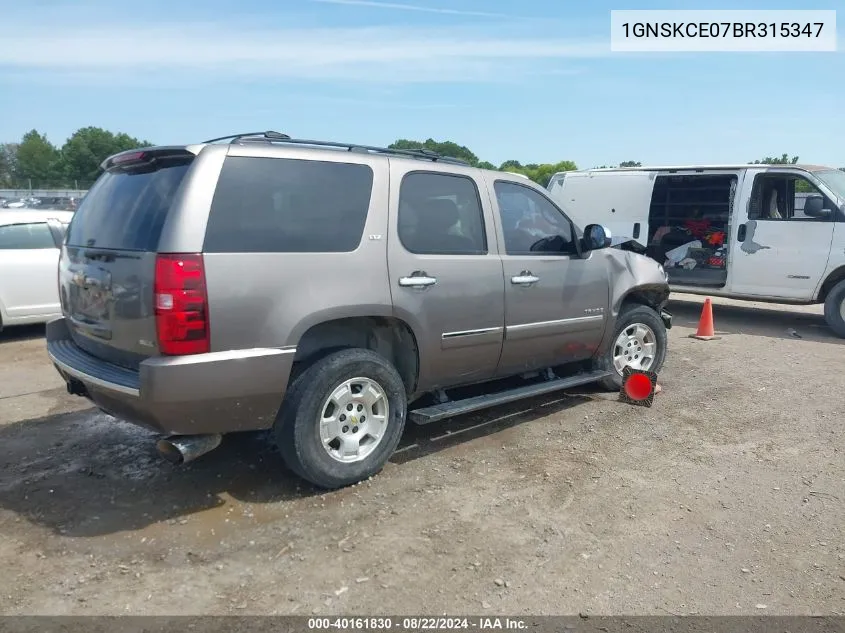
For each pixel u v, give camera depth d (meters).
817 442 5.13
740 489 4.30
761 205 10.01
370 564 3.40
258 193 3.78
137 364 3.72
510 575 3.32
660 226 11.51
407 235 4.38
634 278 6.06
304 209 3.94
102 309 3.86
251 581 3.24
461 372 4.83
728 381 6.85
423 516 3.88
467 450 4.87
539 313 5.18
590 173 12.09
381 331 4.52
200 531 3.69
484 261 4.77
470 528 3.76
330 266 3.96
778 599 3.16
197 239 3.51
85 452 4.79
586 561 3.45
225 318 3.56
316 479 4.04
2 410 5.74
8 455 4.74
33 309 8.61
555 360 5.52
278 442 4.00
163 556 3.45
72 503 4.01
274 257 3.74
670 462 4.71
